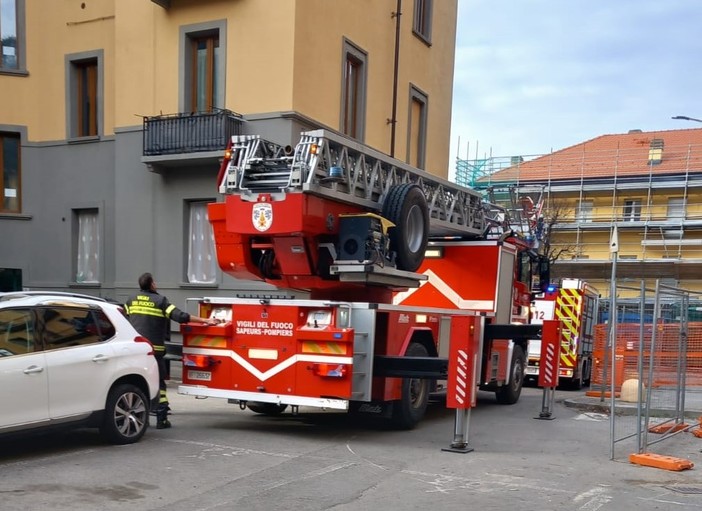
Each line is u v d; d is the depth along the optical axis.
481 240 11.42
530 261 13.21
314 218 8.13
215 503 5.51
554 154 41.69
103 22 17.61
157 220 16.34
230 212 8.52
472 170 39.94
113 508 5.31
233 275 9.25
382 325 8.26
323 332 7.89
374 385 8.24
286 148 8.55
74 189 18.05
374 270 8.30
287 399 8.12
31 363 6.45
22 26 18.25
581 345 16.94
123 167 16.73
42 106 18.44
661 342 9.14
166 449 7.32
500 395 12.39
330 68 16.25
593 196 38.12
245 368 8.41
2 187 18.50
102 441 7.58
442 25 22.72
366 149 8.88
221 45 15.54
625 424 10.16
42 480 5.98
